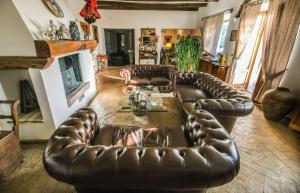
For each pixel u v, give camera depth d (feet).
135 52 27.63
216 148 3.64
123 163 3.13
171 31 26.84
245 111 6.88
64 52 8.02
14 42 6.57
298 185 5.91
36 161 6.77
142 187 3.17
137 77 15.10
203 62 18.99
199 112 5.99
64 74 10.09
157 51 27.53
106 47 28.86
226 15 17.99
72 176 3.09
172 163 3.13
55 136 4.13
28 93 8.45
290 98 9.50
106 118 10.46
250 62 15.79
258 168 6.64
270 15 11.24
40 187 5.65
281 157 7.28
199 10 24.85
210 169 3.07
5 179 5.91
